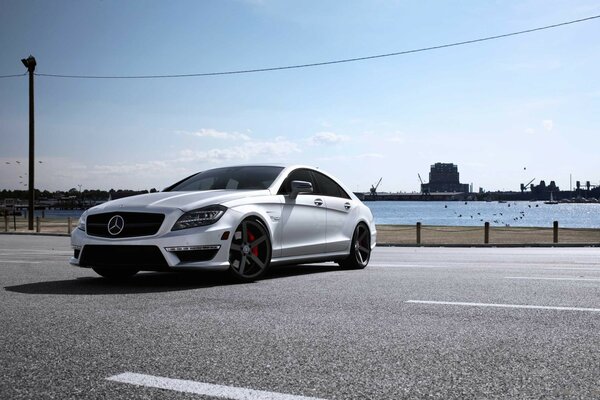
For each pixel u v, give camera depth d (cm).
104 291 623
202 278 746
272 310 502
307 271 855
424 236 2595
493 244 1884
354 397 272
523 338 394
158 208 658
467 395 275
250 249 704
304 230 794
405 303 539
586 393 278
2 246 1628
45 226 3391
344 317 469
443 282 700
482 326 434
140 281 716
